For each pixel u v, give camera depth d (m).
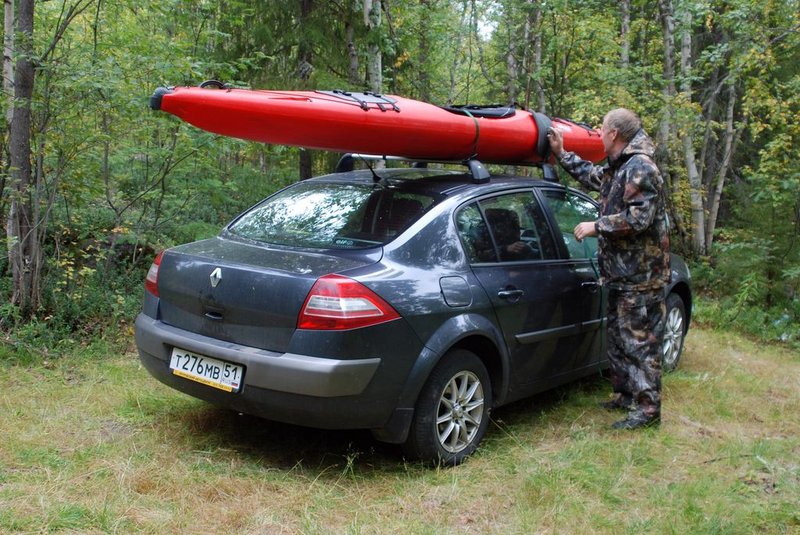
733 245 8.24
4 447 3.23
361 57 10.66
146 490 2.91
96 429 3.56
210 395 3.17
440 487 3.15
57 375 4.36
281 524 2.73
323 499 2.95
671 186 10.34
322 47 10.19
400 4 10.41
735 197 10.36
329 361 2.90
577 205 4.53
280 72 10.27
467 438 3.51
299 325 2.94
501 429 3.85
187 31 8.09
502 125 4.28
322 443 3.60
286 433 3.70
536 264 3.96
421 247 3.36
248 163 10.27
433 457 3.32
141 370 4.55
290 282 2.99
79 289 5.40
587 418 4.24
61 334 4.93
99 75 4.81
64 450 3.27
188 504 2.82
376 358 3.01
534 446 3.74
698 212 10.22
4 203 5.32
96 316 5.40
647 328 4.04
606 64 9.95
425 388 3.27
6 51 4.93
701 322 7.83
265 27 9.66
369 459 3.44
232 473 3.14
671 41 9.97
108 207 6.75
